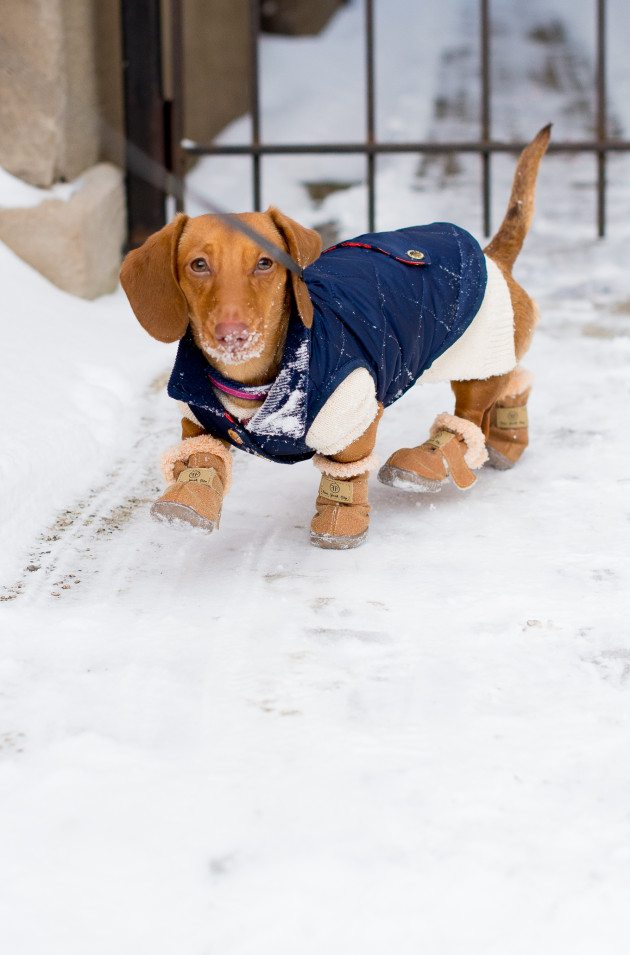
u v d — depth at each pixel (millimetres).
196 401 2881
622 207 7766
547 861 1884
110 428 4043
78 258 5184
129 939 1730
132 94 5863
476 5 18266
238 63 10234
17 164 5168
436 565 3047
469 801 2035
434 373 3391
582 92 11930
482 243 6371
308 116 10625
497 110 11180
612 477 3648
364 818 1994
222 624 2723
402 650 2582
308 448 3033
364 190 8164
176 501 2807
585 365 4797
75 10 5371
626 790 2062
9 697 2393
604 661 2514
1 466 3230
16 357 4188
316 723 2283
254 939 1724
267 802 2039
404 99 11828
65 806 2033
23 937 1738
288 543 3229
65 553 3160
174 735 2248
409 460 3318
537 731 2250
